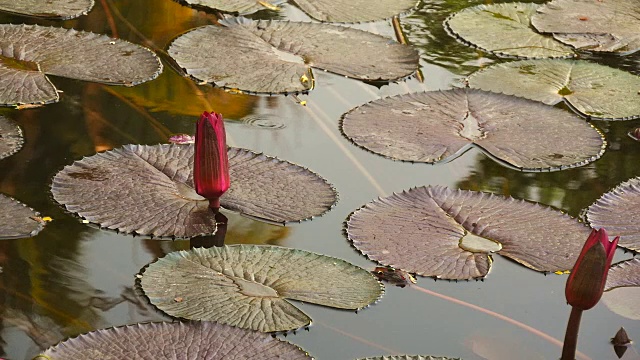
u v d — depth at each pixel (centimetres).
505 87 489
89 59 476
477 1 622
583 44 555
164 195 353
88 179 359
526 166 409
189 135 414
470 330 291
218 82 470
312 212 355
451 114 448
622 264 331
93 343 258
